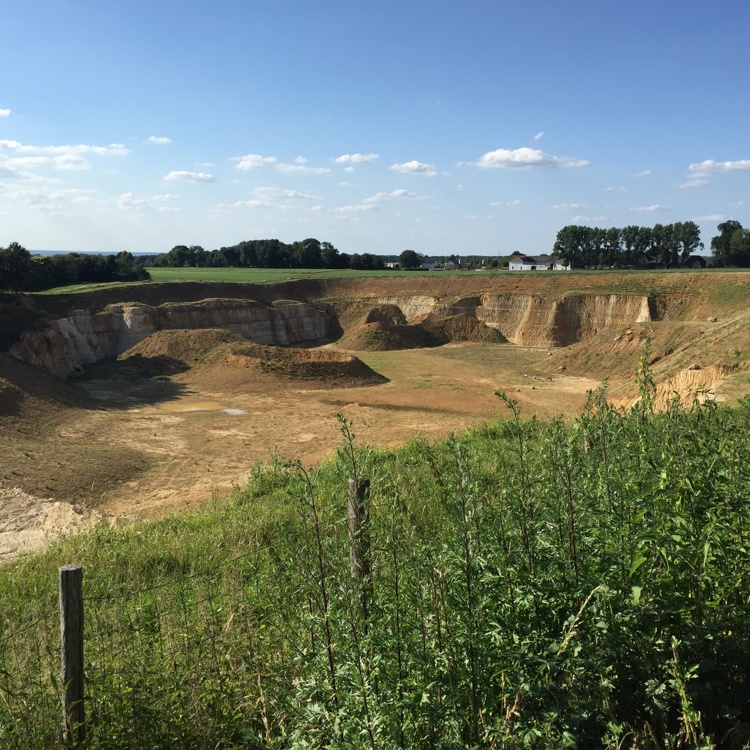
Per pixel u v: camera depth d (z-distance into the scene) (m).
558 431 5.67
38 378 41.34
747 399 7.38
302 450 31.67
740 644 4.15
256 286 92.38
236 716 4.88
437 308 87.44
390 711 3.87
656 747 3.53
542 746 3.59
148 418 39.09
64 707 4.84
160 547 11.63
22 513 22.22
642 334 54.62
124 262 95.06
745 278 72.00
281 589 6.24
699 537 4.46
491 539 4.66
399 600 4.55
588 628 4.16
